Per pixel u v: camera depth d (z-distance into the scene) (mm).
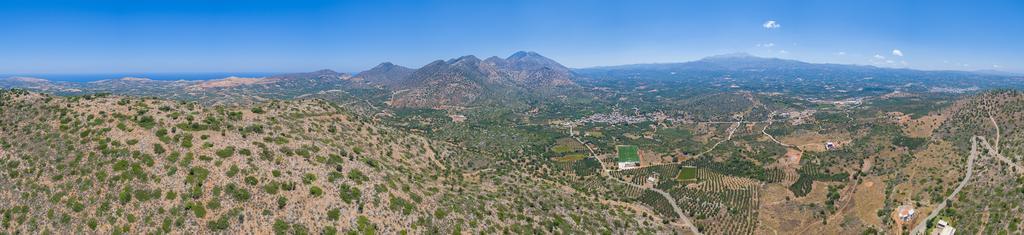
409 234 104688
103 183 97188
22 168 100312
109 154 103500
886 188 179625
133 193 95938
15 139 108438
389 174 129000
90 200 93938
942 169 182000
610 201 177750
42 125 112875
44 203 93312
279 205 100250
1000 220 128750
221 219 94562
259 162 110812
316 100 184375
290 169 111812
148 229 90625
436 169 169125
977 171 167625
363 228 101438
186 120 121438
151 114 120562
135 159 103000
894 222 149375
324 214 101438
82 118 115688
